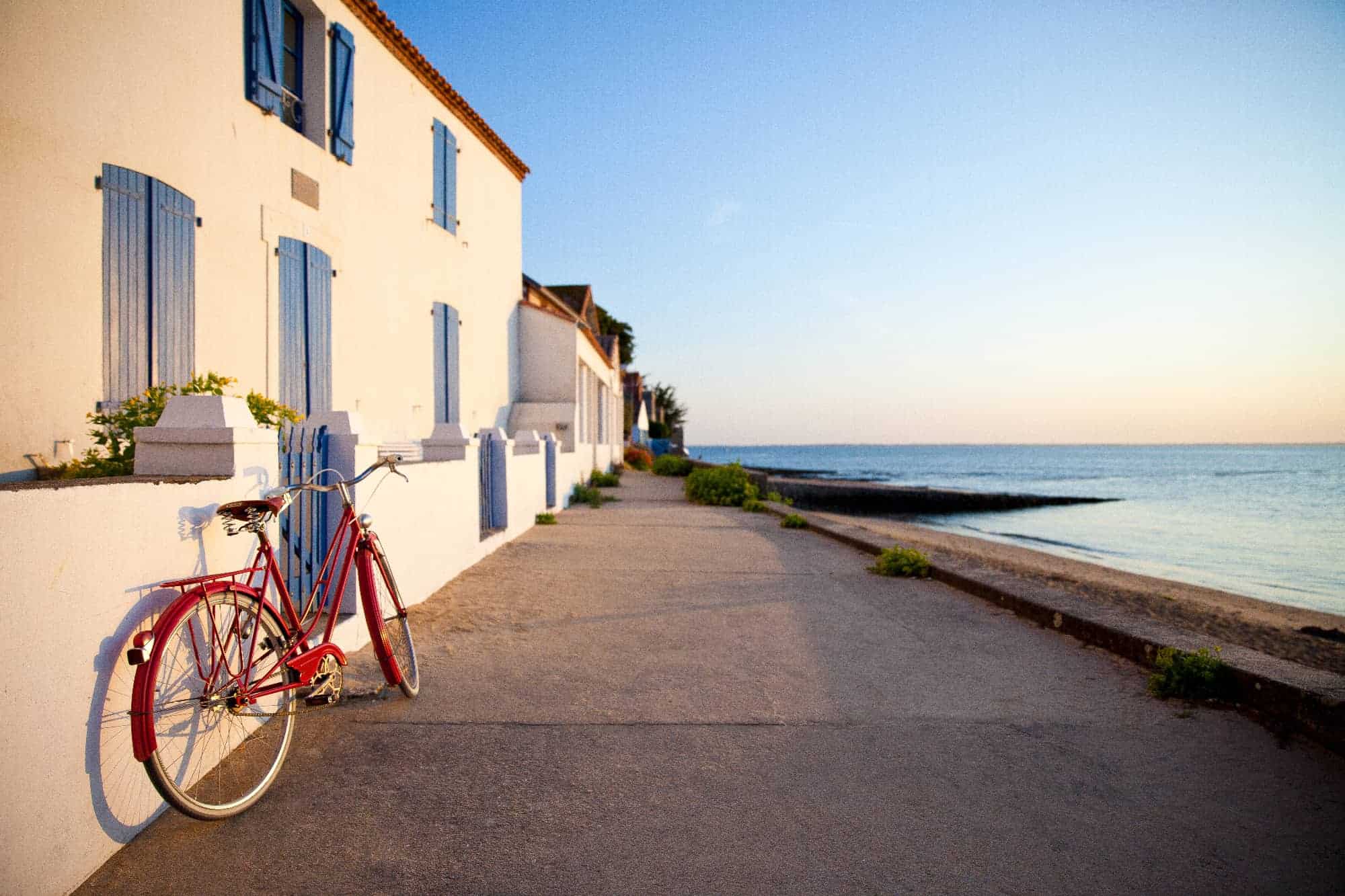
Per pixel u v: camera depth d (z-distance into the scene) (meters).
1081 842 2.70
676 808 2.93
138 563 2.60
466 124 14.45
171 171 6.99
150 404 4.54
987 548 17.50
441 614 6.04
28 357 5.63
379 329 11.09
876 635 5.66
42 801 2.15
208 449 3.20
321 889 2.36
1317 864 2.58
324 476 4.91
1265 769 3.32
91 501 2.37
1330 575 16.02
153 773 2.43
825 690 4.37
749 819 2.85
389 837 2.68
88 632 2.36
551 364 18.39
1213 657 4.35
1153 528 26.72
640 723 3.82
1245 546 21.28
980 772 3.28
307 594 4.62
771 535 11.84
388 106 11.39
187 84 7.21
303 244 9.16
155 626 2.52
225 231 7.75
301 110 9.48
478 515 8.38
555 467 14.44
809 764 3.35
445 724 3.76
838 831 2.77
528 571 8.03
